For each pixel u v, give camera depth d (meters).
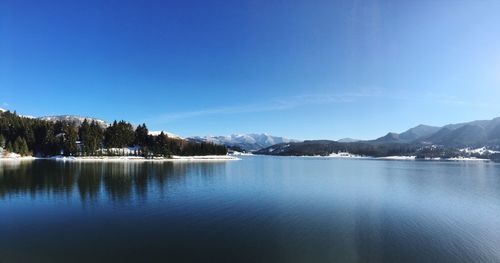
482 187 79.31
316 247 31.47
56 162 160.75
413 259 28.81
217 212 46.19
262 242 32.78
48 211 46.22
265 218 42.69
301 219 42.56
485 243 33.28
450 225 40.44
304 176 109.06
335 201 55.91
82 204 51.56
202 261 27.86
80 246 31.39
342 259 28.53
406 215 45.69
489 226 40.00
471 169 166.00
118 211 46.47
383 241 33.62
